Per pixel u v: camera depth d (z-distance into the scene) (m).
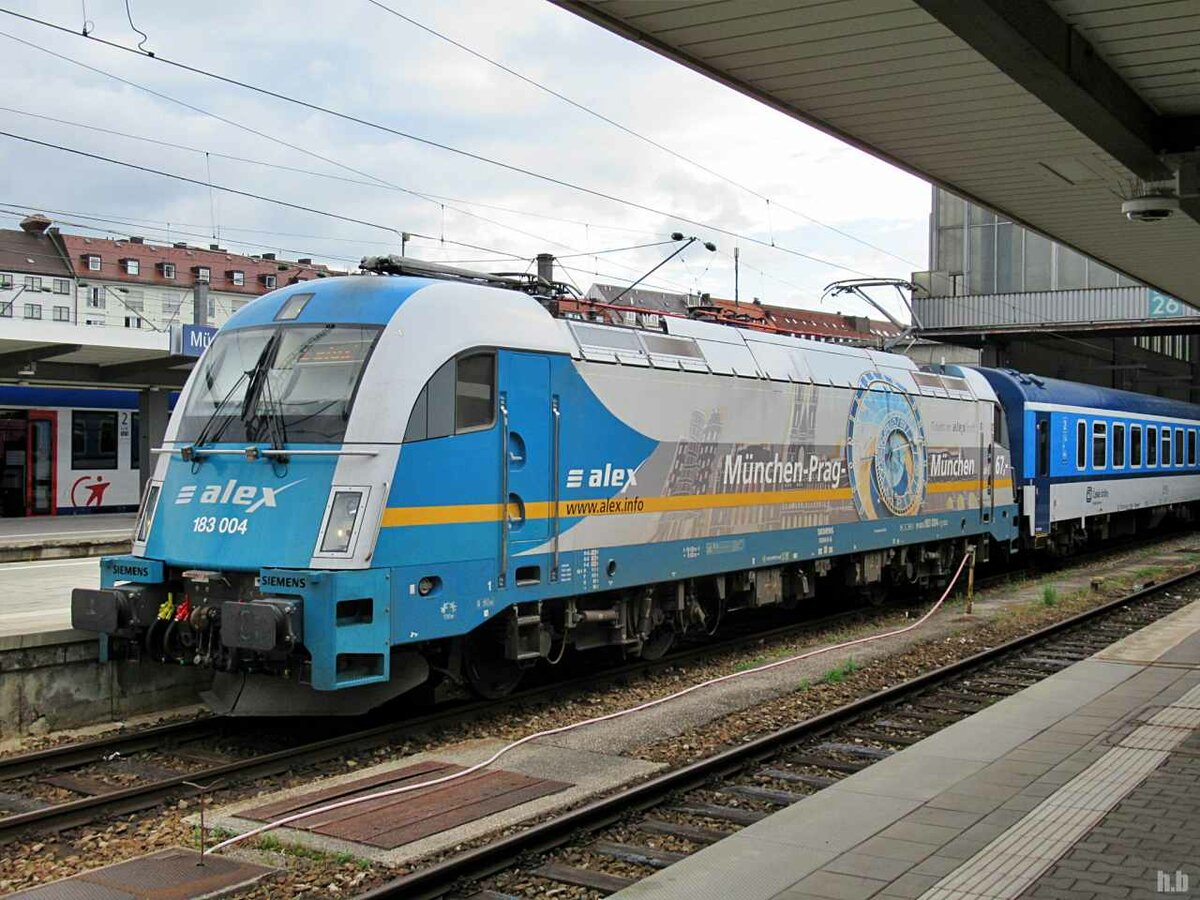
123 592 9.27
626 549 11.16
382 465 8.64
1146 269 15.32
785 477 13.66
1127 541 30.52
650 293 27.56
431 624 8.97
